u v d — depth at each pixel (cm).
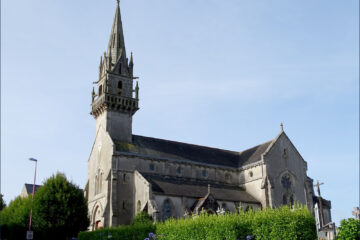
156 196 6869
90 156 8575
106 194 7262
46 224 6562
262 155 8325
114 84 8419
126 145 7919
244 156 9325
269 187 8062
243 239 4347
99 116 8450
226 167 8744
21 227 6719
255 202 7962
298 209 4272
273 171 8312
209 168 8544
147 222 6138
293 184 8544
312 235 4125
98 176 7969
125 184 7431
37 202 6719
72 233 6794
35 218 6600
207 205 6881
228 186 8481
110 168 7419
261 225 4303
